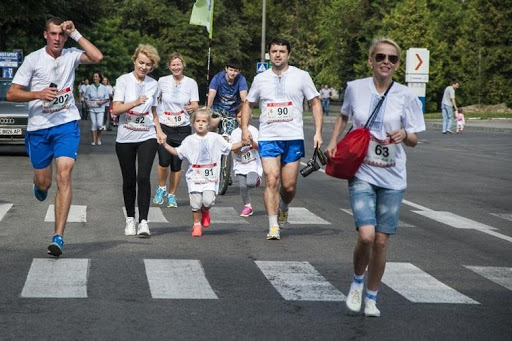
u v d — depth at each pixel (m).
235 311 8.33
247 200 14.97
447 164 26.19
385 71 8.43
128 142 12.62
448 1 85.25
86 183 19.28
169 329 7.62
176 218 14.58
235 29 99.38
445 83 80.44
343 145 8.32
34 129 11.07
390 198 8.39
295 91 12.51
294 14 104.38
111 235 12.62
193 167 12.70
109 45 79.75
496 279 10.19
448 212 15.86
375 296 8.36
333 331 7.69
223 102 18.19
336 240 12.58
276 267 10.51
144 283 9.45
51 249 10.71
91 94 32.25
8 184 18.77
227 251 11.52
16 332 7.42
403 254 11.61
